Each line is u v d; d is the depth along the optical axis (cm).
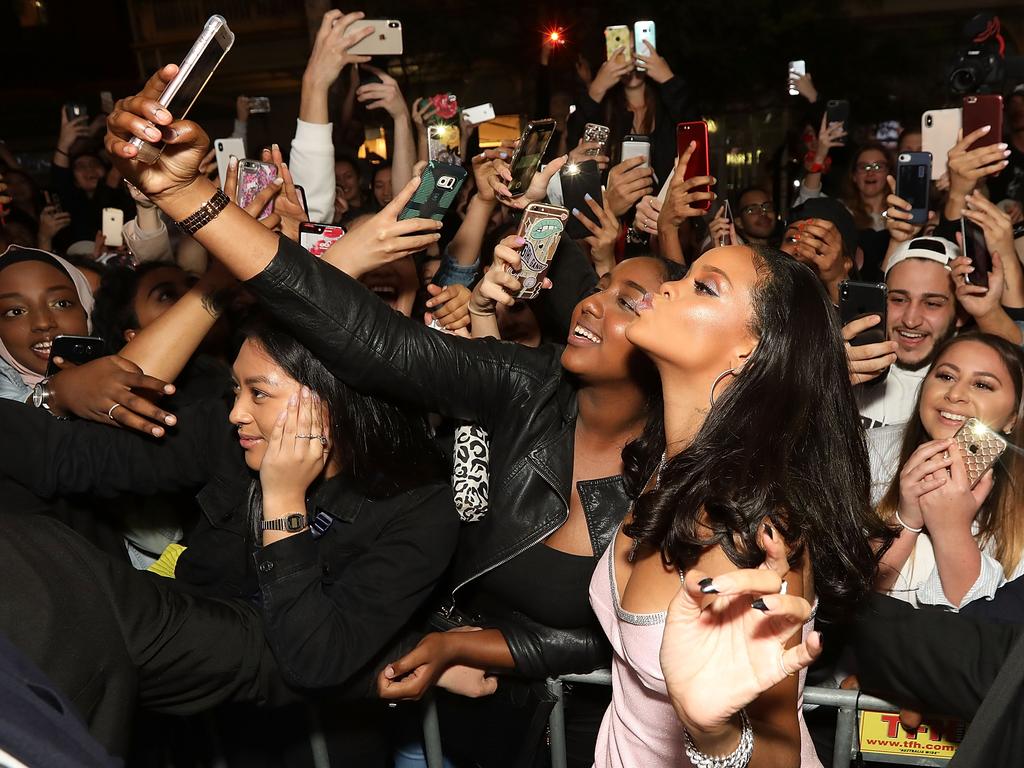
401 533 181
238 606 170
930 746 190
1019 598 199
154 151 149
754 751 127
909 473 200
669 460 146
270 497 170
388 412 183
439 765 204
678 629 107
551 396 197
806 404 141
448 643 189
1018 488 206
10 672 96
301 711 204
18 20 1608
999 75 395
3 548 127
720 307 142
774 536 122
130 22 1628
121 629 140
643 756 155
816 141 555
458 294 235
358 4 1058
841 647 183
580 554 192
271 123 1598
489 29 1030
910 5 1211
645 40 496
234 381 225
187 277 278
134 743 195
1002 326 287
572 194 329
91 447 196
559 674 197
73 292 267
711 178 328
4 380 264
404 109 387
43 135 1555
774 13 948
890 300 297
